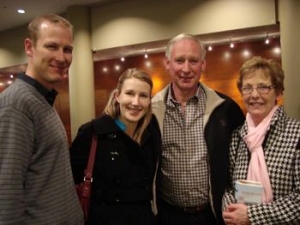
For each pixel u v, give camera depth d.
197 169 2.00
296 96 4.38
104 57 6.52
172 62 2.08
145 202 1.81
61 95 7.30
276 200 1.56
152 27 5.45
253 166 1.65
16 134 1.30
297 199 1.51
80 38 5.88
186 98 2.10
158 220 2.07
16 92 1.39
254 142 1.68
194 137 2.04
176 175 2.02
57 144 1.47
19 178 1.29
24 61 7.02
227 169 1.91
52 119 1.49
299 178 1.53
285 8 4.44
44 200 1.40
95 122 1.83
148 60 6.36
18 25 6.91
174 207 2.05
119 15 5.73
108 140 1.81
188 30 5.18
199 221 1.99
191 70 2.04
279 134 1.64
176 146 2.04
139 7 5.56
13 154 1.28
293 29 4.39
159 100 2.13
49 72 1.50
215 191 1.93
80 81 5.89
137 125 1.88
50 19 1.51
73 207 1.55
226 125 2.01
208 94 2.11
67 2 5.73
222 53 5.73
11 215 1.25
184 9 5.21
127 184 1.77
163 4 5.37
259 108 1.70
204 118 2.05
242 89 1.76
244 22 4.81
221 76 5.75
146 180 1.82
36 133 1.40
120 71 6.63
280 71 1.72
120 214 1.73
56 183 1.46
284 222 1.51
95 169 1.78
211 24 5.02
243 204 1.59
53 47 1.49
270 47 5.42
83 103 5.89
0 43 7.39
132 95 1.79
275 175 1.59
